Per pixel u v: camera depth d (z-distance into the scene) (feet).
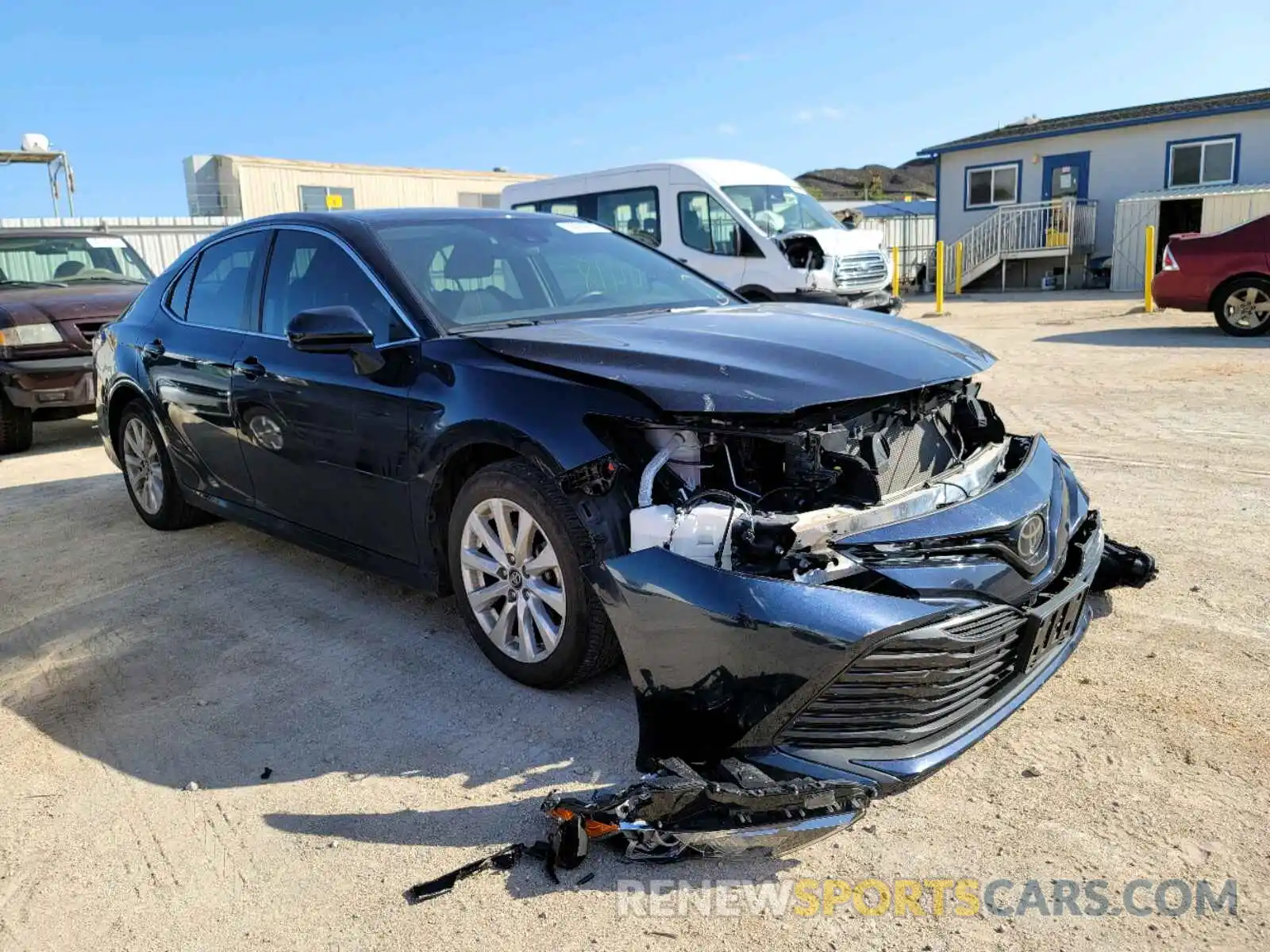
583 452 9.43
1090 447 20.85
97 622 14.01
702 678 8.38
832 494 9.12
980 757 9.39
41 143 71.87
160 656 12.72
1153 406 24.80
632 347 10.19
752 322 11.42
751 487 9.26
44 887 8.22
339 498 12.75
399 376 11.48
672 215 43.39
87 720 11.14
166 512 17.60
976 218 83.61
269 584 15.16
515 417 10.02
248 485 14.67
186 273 16.47
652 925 7.41
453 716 10.64
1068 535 9.93
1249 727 9.62
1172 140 72.54
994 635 8.68
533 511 10.11
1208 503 16.46
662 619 8.52
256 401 13.69
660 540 8.78
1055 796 8.72
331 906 7.79
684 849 7.81
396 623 13.38
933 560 8.50
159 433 16.74
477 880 7.99
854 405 9.38
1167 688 10.43
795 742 8.32
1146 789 8.75
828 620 7.95
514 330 11.36
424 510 11.46
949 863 7.95
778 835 7.63
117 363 17.37
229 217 75.00
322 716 10.84
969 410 11.18
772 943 7.19
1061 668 11.00
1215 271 37.99
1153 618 12.10
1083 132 76.02
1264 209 61.82
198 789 9.57
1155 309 50.39
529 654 10.78
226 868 8.34
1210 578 13.23
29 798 9.57
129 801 9.43
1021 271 80.23
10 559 17.17
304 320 11.17
